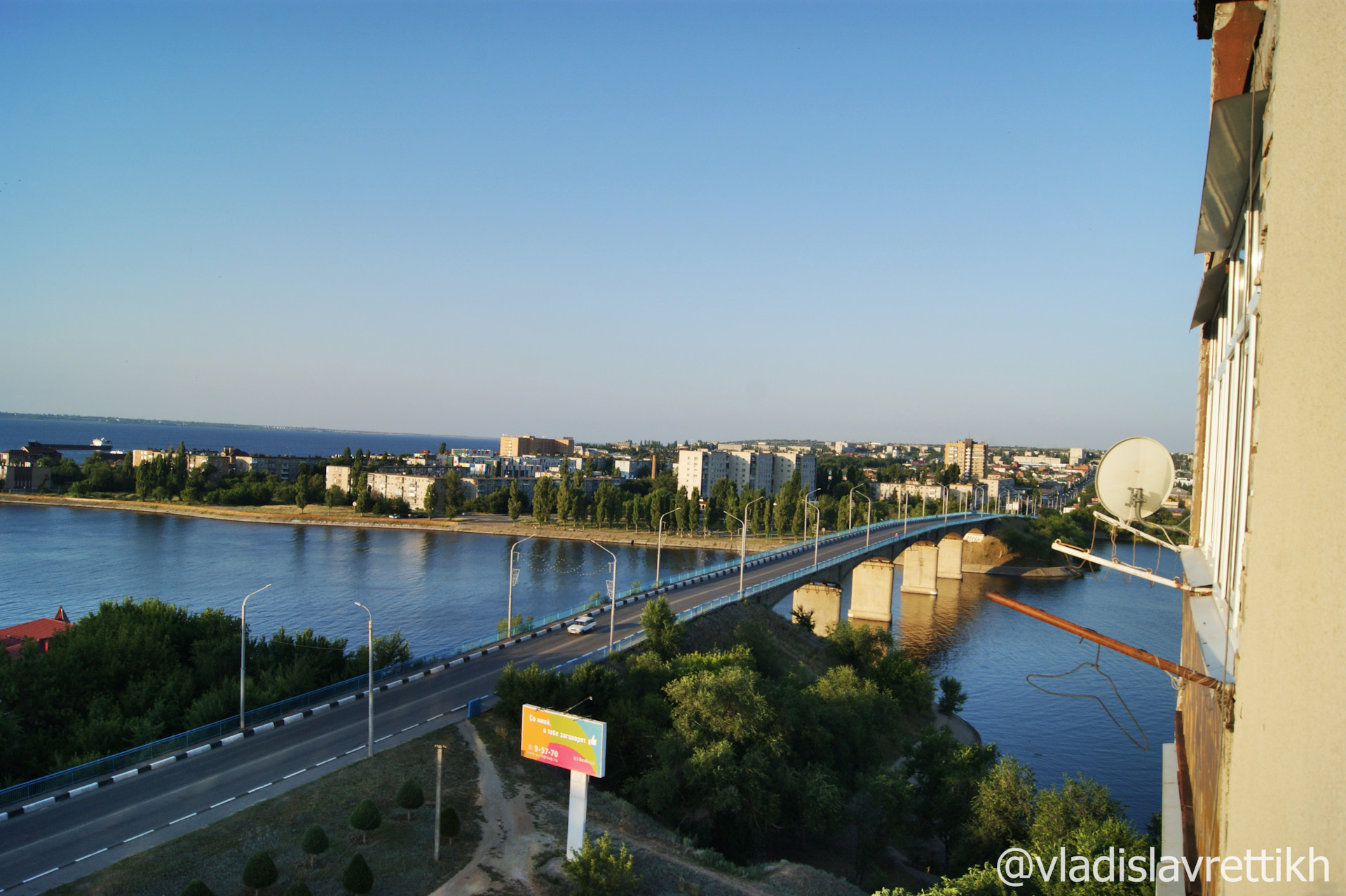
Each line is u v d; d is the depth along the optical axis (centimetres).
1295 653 637
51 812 3025
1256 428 755
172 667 4816
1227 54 968
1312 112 649
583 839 2909
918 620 10681
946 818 3975
